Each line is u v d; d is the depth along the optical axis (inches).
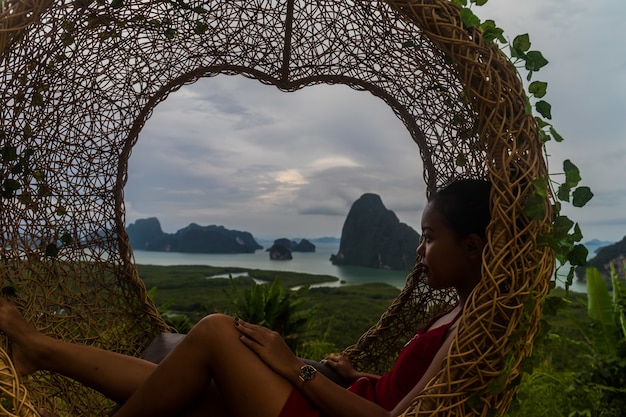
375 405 46.6
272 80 79.4
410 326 79.5
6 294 60.9
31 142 64.3
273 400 46.0
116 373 55.5
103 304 78.8
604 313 117.0
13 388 42.9
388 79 73.6
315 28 74.0
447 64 59.9
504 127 45.4
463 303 51.4
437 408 41.0
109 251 79.9
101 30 64.8
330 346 175.9
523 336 42.8
